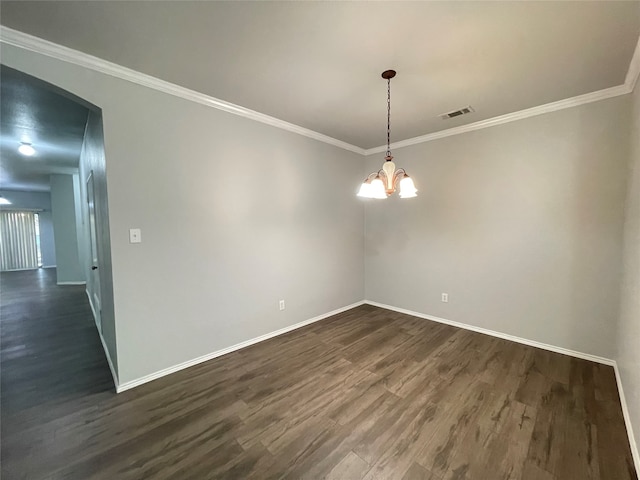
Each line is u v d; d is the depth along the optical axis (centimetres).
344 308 436
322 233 395
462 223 355
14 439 179
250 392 228
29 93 246
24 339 337
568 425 188
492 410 204
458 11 158
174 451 169
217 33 177
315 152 379
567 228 284
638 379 169
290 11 158
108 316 262
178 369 262
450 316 374
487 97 269
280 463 160
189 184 263
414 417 197
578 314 281
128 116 226
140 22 167
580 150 273
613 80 238
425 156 385
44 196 1000
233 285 300
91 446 173
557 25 169
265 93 262
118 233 226
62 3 150
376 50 195
